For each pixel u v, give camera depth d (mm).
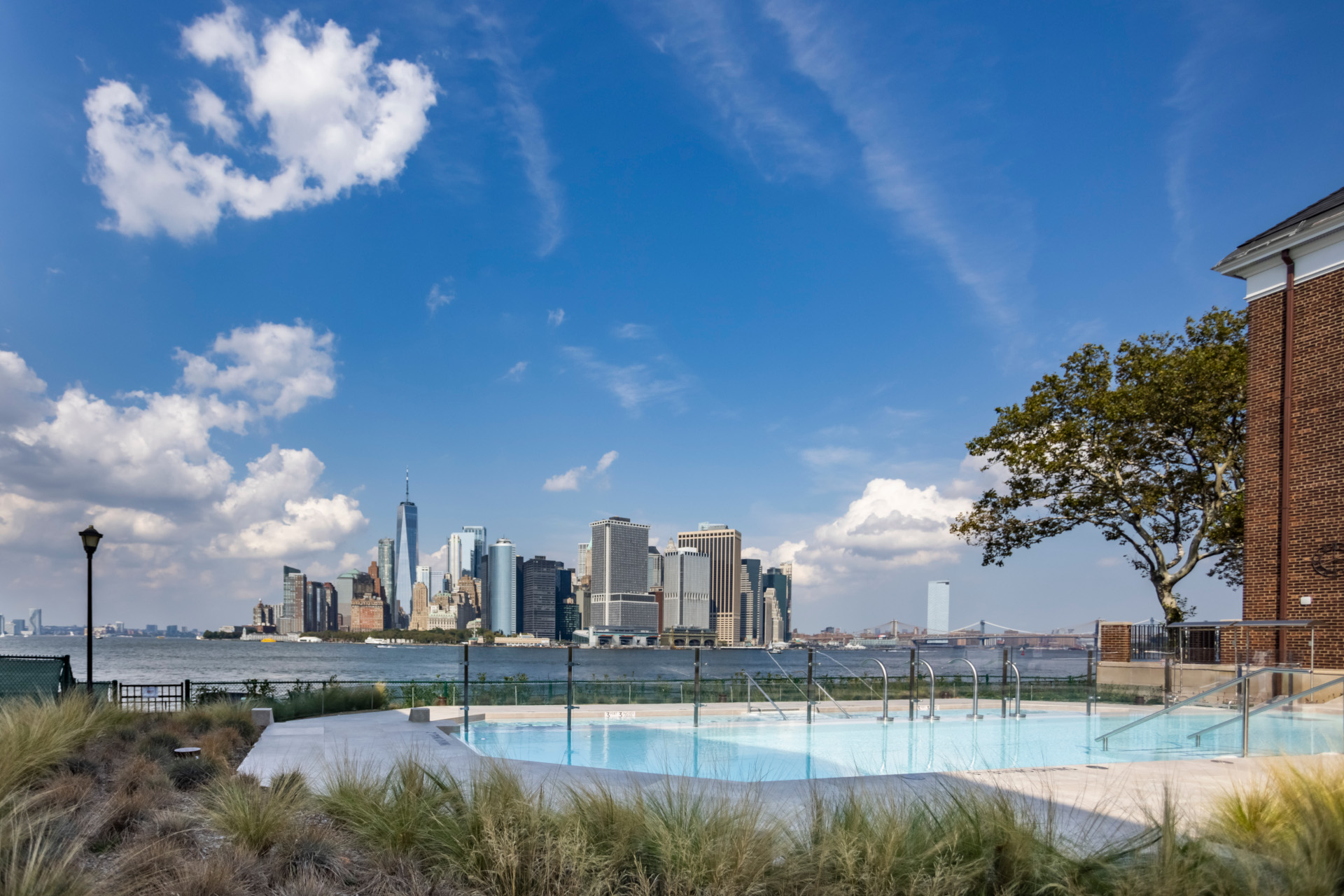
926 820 6203
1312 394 21391
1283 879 5152
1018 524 33312
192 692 22281
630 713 22359
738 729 20094
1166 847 5348
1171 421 29219
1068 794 9086
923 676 24609
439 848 6211
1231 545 29969
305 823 6789
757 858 5531
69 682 17734
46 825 5969
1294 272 22031
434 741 15430
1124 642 25453
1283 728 14727
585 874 5605
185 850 6102
